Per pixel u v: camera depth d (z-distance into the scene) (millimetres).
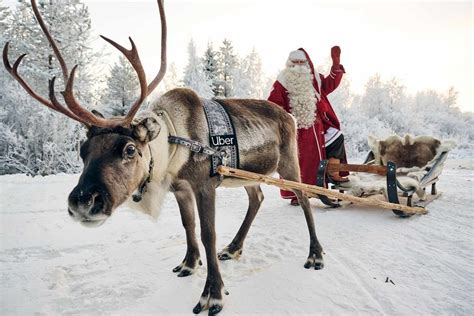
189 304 2816
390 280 3031
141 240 4402
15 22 15719
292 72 5418
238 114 3426
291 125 3973
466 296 2701
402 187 4719
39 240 4410
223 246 4109
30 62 14891
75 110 2387
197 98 3229
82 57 15031
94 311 2691
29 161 14516
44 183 8930
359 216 5074
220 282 2793
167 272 3414
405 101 32250
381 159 6449
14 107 14773
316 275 3197
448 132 35625
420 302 2652
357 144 25969
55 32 14914
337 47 5945
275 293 2893
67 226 5047
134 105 2553
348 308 2623
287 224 4887
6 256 3842
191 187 3020
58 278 3236
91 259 3760
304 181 5602
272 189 8086
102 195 2246
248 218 3867
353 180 5508
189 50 25125
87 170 2320
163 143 2867
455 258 3408
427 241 3912
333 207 5691
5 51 2338
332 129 5914
